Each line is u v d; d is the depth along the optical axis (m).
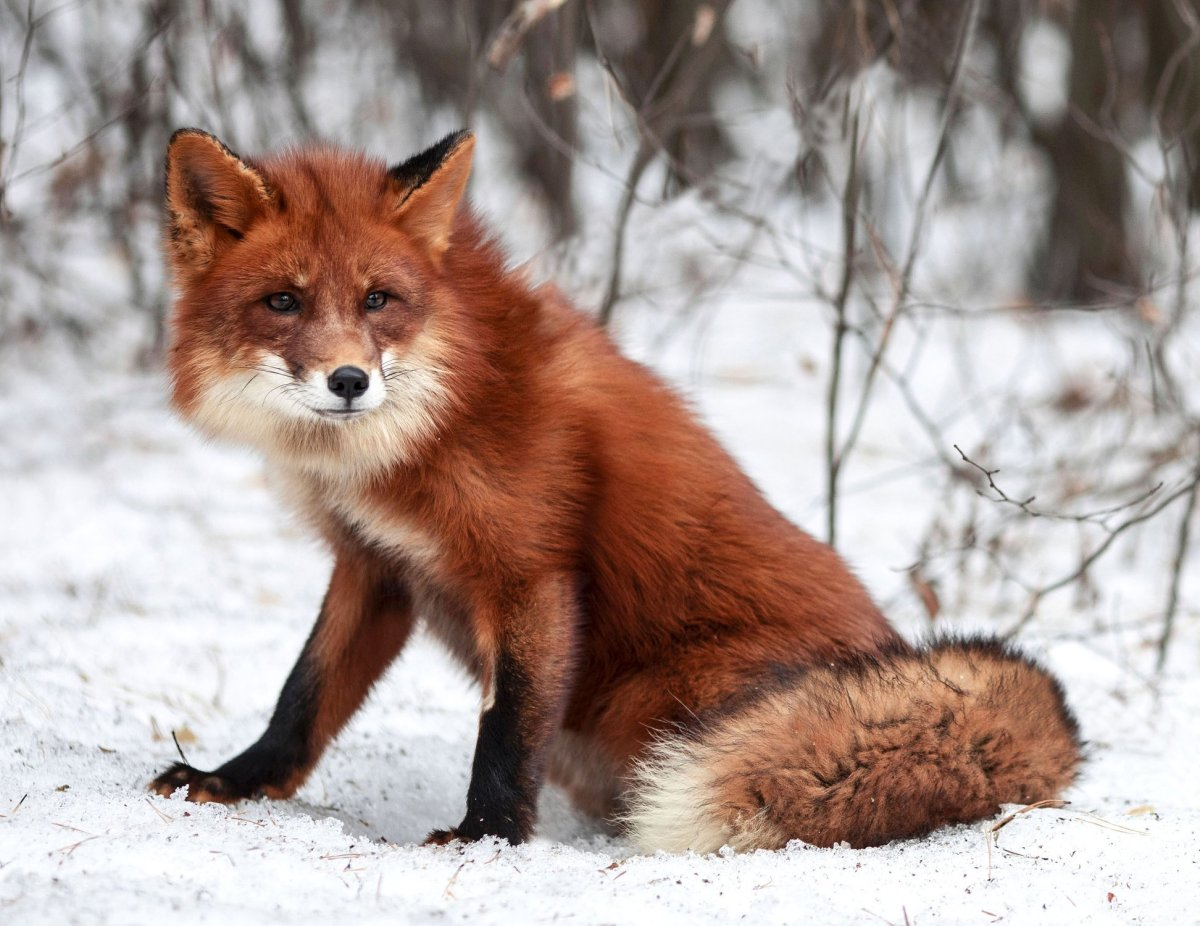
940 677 7.43
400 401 7.33
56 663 9.80
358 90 24.97
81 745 8.08
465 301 7.72
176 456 17.25
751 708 7.29
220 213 7.49
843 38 13.94
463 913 5.63
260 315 7.36
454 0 24.95
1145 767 8.78
